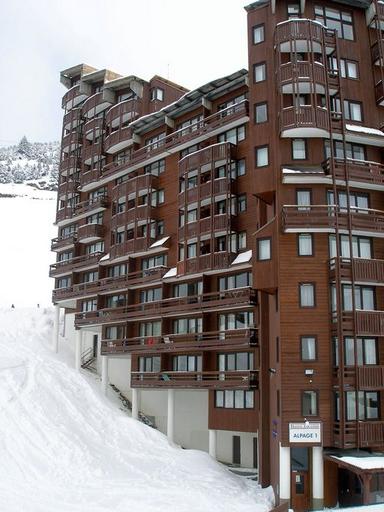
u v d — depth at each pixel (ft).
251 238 125.29
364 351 100.22
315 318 99.86
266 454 109.91
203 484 102.78
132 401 147.95
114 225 160.35
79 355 164.35
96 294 164.55
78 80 206.18
